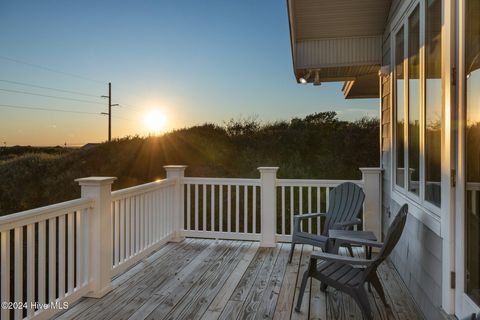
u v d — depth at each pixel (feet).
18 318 7.39
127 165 39.47
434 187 8.22
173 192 16.11
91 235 9.98
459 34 6.76
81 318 8.76
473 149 6.34
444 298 7.23
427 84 8.79
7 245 7.15
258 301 9.77
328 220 13.33
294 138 36.86
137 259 12.65
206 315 8.94
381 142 15.89
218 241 16.30
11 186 39.73
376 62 16.30
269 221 15.33
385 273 12.01
